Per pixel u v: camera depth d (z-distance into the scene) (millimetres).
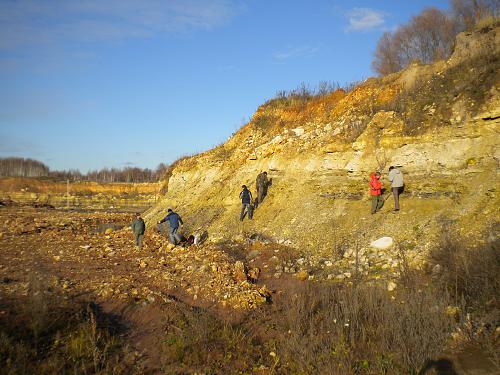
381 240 12156
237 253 14586
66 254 15664
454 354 6625
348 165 15852
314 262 12516
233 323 8523
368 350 6906
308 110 23375
